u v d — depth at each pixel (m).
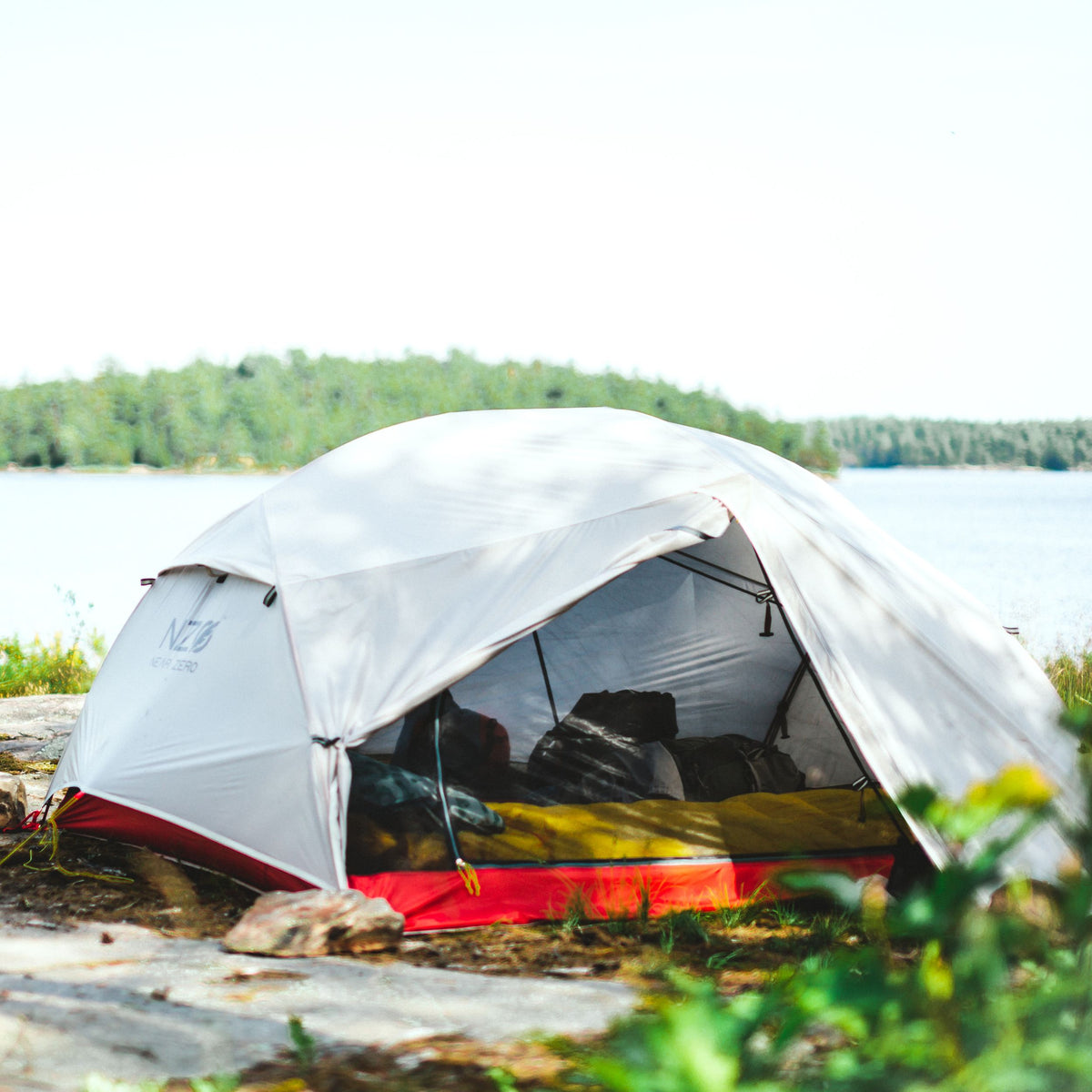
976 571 27.14
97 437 94.75
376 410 97.44
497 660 6.32
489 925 4.76
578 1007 3.62
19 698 11.53
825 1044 2.80
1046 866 4.22
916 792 1.59
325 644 4.99
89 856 5.59
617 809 5.26
